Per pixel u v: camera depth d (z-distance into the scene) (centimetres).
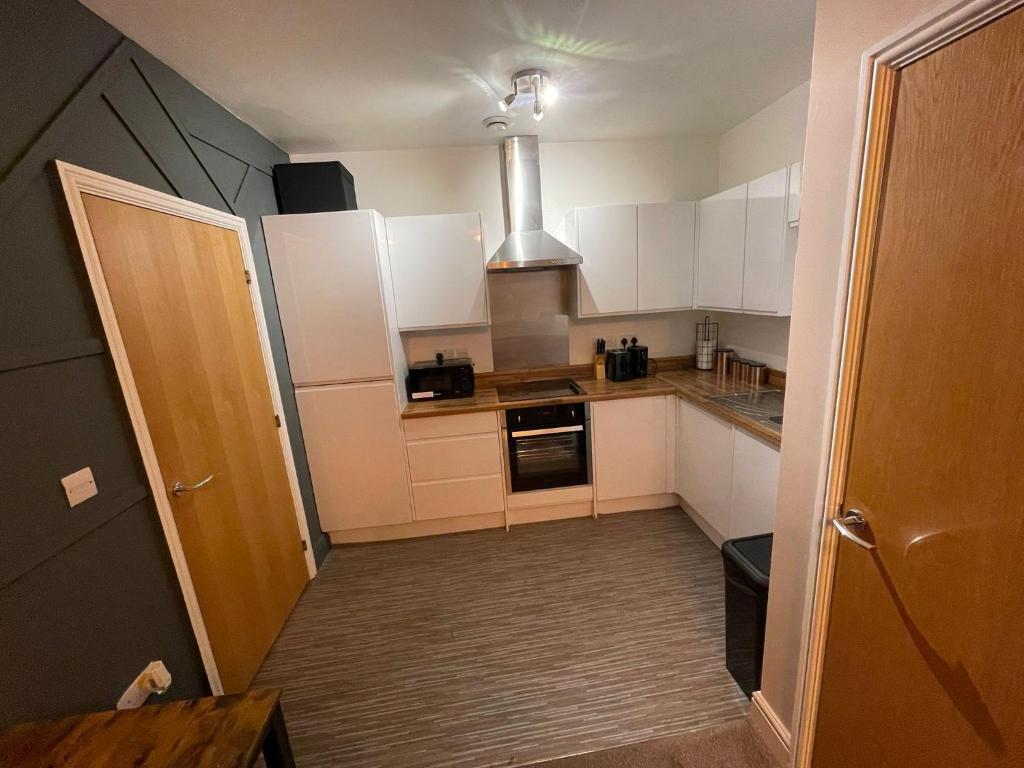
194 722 93
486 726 158
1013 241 65
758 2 149
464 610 220
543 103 210
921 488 85
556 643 194
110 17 134
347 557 273
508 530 290
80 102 125
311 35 153
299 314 246
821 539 110
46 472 106
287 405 246
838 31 92
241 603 183
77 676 110
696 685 168
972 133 69
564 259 265
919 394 83
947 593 82
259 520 205
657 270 289
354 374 256
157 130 158
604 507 301
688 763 140
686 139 305
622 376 309
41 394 107
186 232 169
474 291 275
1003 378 68
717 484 238
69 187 118
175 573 146
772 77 211
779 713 138
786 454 122
